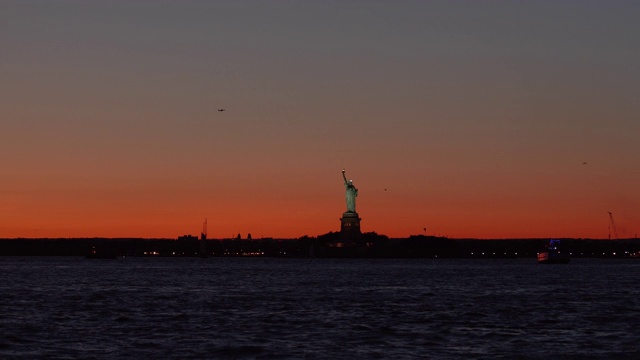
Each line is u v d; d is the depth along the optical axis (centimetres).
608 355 9912
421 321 13162
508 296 18838
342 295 19100
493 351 10119
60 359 9525
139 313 14438
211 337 11281
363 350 10156
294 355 9819
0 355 9762
